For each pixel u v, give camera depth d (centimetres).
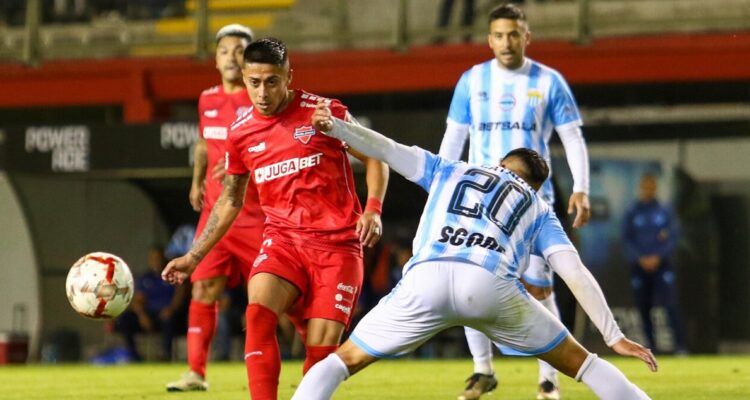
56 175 5884
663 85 6047
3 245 6600
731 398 2833
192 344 3136
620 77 5741
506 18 2734
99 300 2345
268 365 2058
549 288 2708
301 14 6475
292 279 2145
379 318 1881
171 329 5844
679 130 6172
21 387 3600
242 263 3092
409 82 5947
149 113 6219
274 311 2106
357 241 2206
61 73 6328
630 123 6153
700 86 6100
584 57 5762
